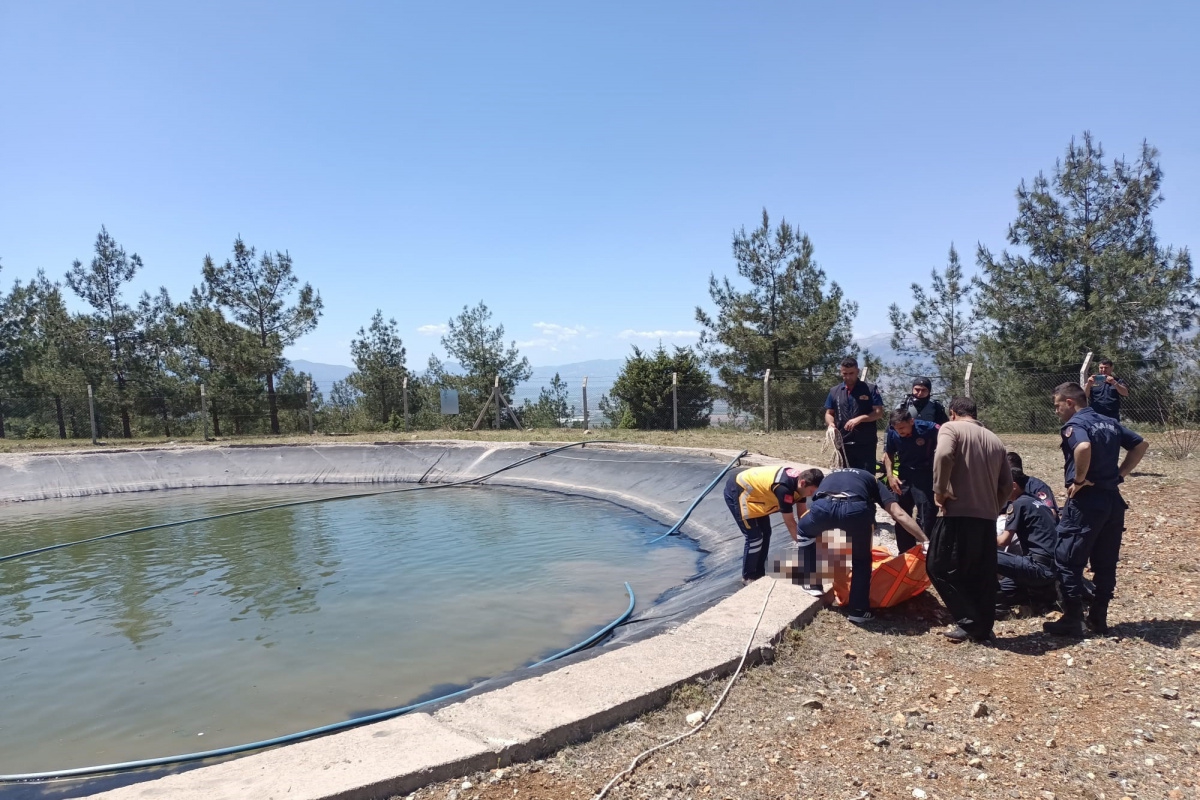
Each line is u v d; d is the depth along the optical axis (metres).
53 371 24.88
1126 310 16.23
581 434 19.72
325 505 14.68
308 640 6.85
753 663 4.57
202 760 4.62
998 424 17.17
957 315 21.20
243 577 9.27
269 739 4.89
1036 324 17.70
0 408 26.44
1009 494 4.82
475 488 16.28
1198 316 15.77
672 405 23.62
